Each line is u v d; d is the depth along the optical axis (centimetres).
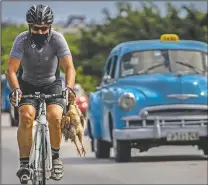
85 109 6694
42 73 1909
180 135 3061
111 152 3834
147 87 3089
